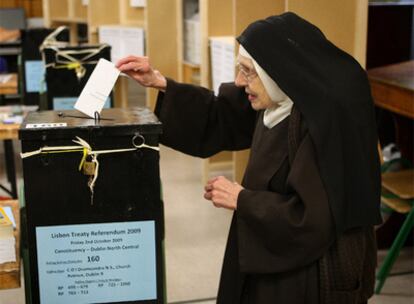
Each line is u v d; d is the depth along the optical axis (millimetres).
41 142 1458
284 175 1580
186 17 5145
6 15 8281
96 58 3691
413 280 3123
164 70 5660
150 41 5562
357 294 1603
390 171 3424
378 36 4449
